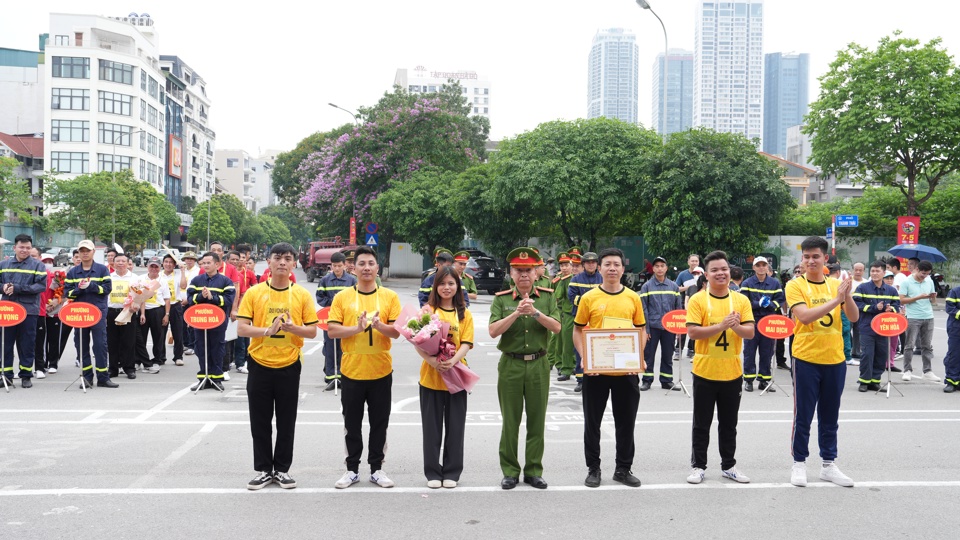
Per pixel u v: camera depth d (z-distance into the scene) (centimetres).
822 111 2831
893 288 1043
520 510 533
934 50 2636
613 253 604
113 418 819
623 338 584
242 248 1235
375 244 3328
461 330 600
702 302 608
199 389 999
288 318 565
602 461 669
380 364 588
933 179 2841
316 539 473
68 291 986
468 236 3894
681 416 863
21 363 995
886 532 493
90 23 6556
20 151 6188
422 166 3862
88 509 525
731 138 2550
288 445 587
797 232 3138
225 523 500
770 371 1046
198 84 9644
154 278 1191
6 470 617
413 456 680
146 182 5328
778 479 616
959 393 1035
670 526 502
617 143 2789
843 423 834
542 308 600
